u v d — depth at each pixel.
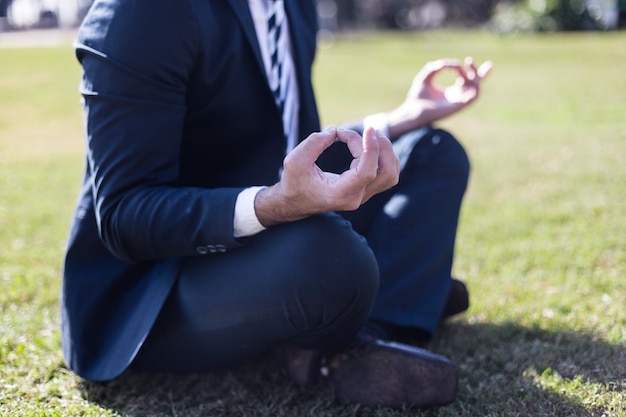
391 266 1.81
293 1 1.90
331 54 13.24
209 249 1.50
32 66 10.79
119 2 1.53
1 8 18.98
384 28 22.69
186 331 1.62
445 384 1.64
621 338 2.02
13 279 2.58
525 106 6.88
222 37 1.62
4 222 3.39
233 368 1.90
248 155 1.72
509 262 2.72
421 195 1.85
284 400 1.74
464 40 15.13
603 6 15.03
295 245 1.48
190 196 1.50
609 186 3.84
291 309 1.51
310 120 1.85
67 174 4.55
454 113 2.04
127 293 1.71
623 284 2.44
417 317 1.80
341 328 1.61
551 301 2.32
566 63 9.83
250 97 1.67
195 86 1.61
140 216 1.50
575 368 1.84
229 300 1.54
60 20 19.20
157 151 1.54
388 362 1.67
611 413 1.63
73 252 1.72
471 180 4.08
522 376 1.82
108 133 1.52
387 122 2.02
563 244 2.89
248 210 1.45
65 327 1.73
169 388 1.82
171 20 1.53
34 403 1.73
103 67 1.51
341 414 1.68
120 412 1.71
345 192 1.35
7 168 4.76
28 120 6.95
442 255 1.85
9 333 2.09
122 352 1.64
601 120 6.02
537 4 15.39
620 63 9.48
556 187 3.86
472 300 2.36
